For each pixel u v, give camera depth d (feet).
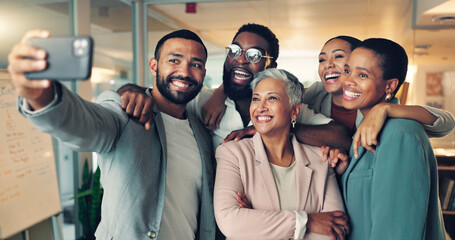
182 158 5.12
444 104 12.46
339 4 13.78
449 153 11.74
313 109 6.68
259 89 5.17
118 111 4.54
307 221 4.50
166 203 4.82
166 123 5.23
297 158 5.10
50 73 2.54
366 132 4.33
